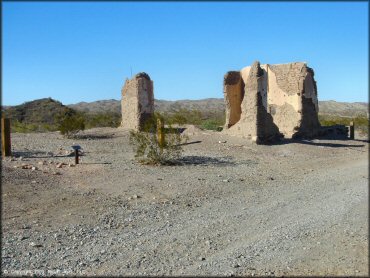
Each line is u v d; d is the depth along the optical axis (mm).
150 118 25047
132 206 10477
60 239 8055
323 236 8398
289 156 19422
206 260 7164
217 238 8258
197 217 9656
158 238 8211
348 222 9305
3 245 7625
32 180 12508
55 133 27656
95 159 16828
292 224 9172
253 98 22172
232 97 25797
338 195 11938
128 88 27953
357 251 7578
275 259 7242
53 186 12062
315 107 25875
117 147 20781
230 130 24062
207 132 25234
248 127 22578
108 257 7227
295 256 7379
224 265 6949
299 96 24844
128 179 13359
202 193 11977
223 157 18422
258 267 6906
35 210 9836
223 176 14391
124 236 8305
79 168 14711
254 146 21188
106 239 8109
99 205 10430
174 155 16609
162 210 10188
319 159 18922
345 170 16203
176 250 7598
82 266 6836
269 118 22688
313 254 7469
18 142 21297
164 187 12508
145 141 16500
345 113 52688
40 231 8453
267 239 8219
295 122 25094
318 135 25766
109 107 84688
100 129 28625
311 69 25562
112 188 12188
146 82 27078
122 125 29188
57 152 18406
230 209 10398
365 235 8422
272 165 17047
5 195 10812
